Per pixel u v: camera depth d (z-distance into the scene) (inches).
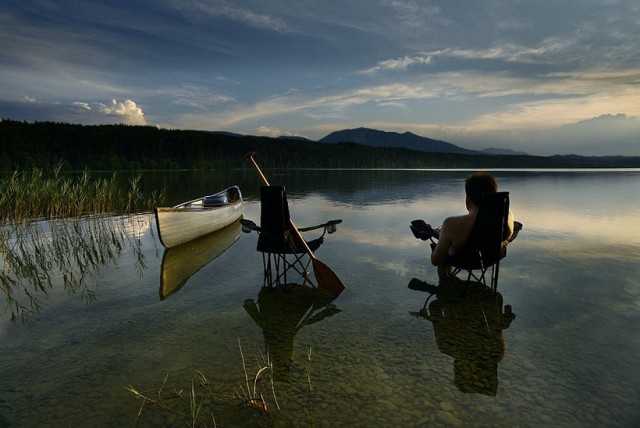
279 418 85.5
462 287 178.5
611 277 187.9
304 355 115.3
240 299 168.7
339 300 164.4
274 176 1699.1
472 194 156.2
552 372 102.4
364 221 381.4
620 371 102.3
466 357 111.9
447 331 130.3
